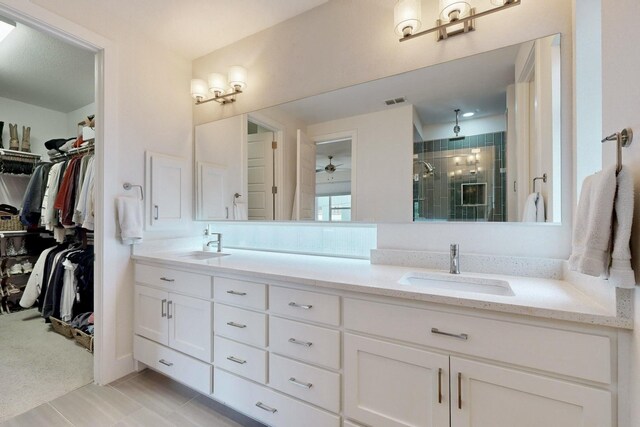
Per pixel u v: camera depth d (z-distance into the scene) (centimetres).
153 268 188
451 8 132
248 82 214
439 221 154
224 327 154
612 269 76
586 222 84
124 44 196
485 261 140
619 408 81
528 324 91
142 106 207
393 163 164
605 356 82
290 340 133
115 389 182
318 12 185
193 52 233
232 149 223
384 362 112
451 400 101
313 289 127
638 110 70
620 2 78
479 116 145
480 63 143
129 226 192
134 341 200
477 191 146
